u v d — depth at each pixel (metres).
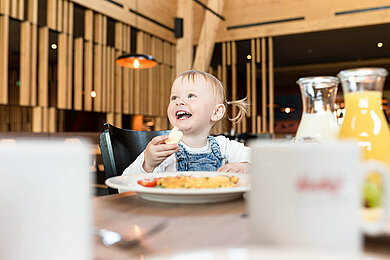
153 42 6.51
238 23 6.64
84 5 5.18
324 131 0.61
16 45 6.98
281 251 0.21
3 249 0.17
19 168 0.18
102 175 4.02
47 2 4.83
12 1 4.38
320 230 0.26
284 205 0.27
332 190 0.26
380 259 0.22
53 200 0.18
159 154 0.88
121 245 0.33
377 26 5.82
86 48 5.41
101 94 5.59
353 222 0.26
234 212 0.49
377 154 0.49
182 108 1.25
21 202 0.18
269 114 6.51
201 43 6.57
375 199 0.35
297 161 0.26
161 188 0.56
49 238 0.18
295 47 8.00
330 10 5.94
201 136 1.30
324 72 10.39
